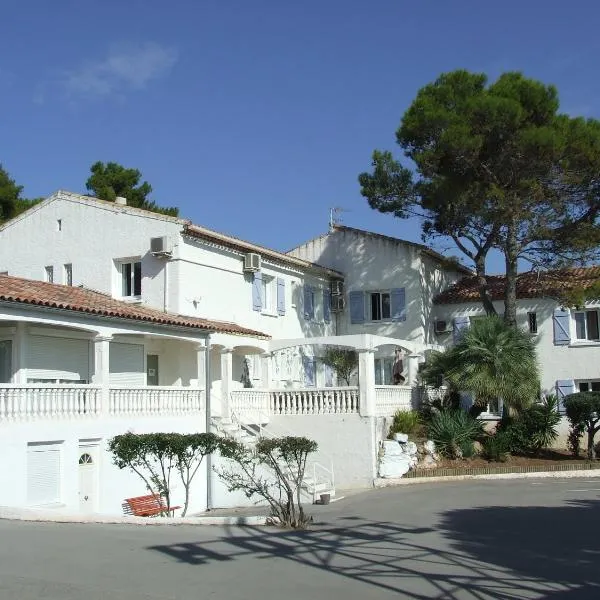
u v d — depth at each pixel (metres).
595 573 10.24
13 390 16.97
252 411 25.86
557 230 29.47
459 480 24.64
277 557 11.23
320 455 25.39
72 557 10.77
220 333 24.44
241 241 28.94
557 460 27.19
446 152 28.64
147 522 14.70
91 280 26.84
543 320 32.59
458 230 31.61
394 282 35.25
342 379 34.66
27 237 28.39
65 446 18.23
